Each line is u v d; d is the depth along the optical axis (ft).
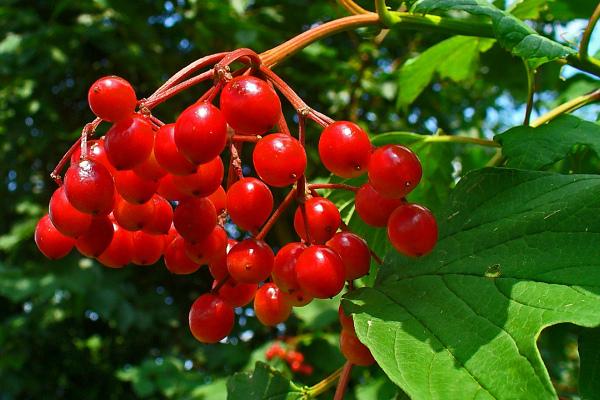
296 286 0.56
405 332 0.52
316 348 1.84
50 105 2.14
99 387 2.75
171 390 2.13
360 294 0.57
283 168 0.53
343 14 1.87
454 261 0.56
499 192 0.58
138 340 2.74
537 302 0.50
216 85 0.54
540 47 0.63
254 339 2.36
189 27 2.03
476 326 0.51
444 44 0.96
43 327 2.41
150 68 2.04
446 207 0.60
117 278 2.24
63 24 2.21
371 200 0.55
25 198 2.31
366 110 2.23
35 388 2.52
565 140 0.64
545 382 0.47
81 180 0.52
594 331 0.57
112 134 0.52
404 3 0.68
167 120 1.95
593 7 0.88
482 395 0.48
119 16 2.02
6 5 2.19
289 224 1.94
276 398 0.68
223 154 1.54
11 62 2.03
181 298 2.58
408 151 0.53
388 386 1.07
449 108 2.39
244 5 1.92
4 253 2.58
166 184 0.56
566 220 0.54
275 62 0.61
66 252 0.60
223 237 0.59
